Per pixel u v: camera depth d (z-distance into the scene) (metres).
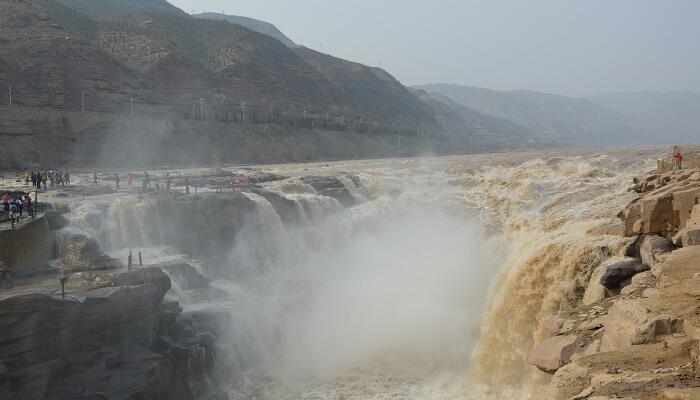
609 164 60.69
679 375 11.14
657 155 61.56
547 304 28.88
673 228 23.30
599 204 40.09
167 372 24.89
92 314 23.14
